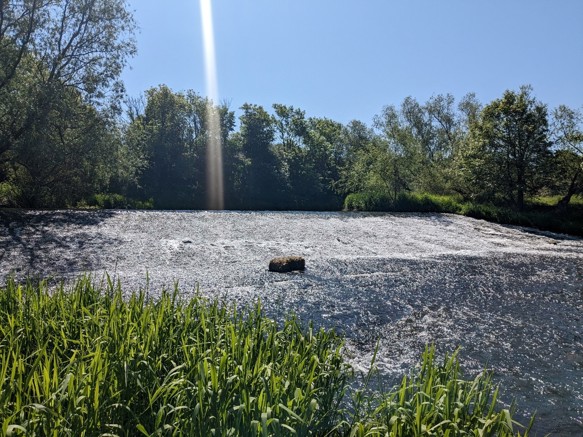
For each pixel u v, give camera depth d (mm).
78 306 5230
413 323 8727
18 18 21859
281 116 54594
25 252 13492
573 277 13398
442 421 3221
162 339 4199
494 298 10742
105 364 3363
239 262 13648
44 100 21906
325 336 4832
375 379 6062
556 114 32625
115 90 25078
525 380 6387
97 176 25484
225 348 3900
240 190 45219
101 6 23984
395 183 35188
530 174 32375
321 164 54625
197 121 47219
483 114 34406
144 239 16016
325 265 13547
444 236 21062
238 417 2896
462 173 34500
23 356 4023
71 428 2875
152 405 3354
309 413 3166
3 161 22656
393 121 39688
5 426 2656
